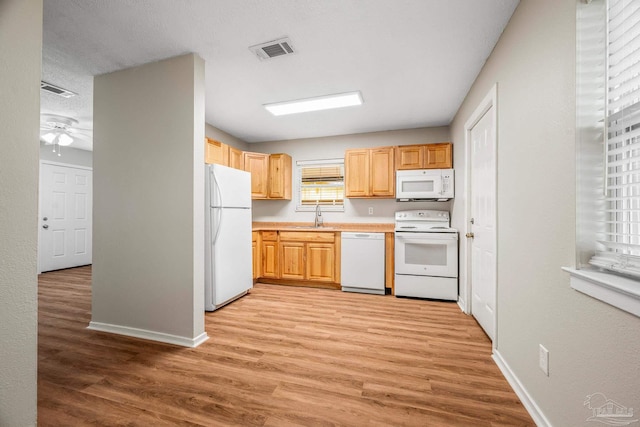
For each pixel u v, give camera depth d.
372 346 2.15
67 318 2.71
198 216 2.22
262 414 1.42
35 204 1.08
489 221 2.25
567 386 1.14
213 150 3.48
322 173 4.60
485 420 1.38
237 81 2.63
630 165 0.98
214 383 1.67
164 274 2.24
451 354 2.03
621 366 0.86
